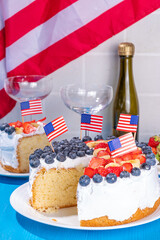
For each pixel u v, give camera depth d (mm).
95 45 2158
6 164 1853
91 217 1284
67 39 2148
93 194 1270
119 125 1575
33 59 2156
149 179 1352
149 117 2275
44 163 1505
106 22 2123
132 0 2092
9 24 2082
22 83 2021
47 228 1303
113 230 1277
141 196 1318
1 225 1331
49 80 2033
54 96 2260
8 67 2150
